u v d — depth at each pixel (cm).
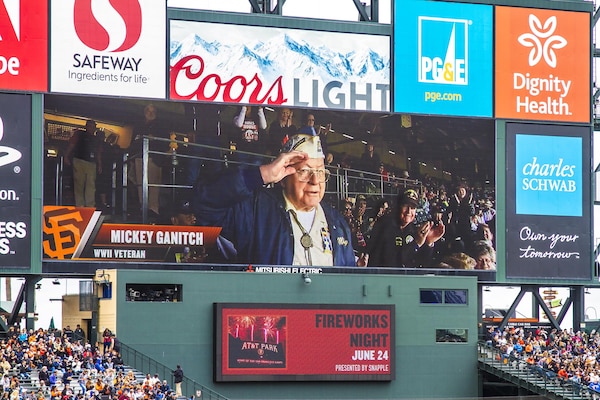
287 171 7269
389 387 7294
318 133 7338
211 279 7031
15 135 6925
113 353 6675
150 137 7081
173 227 7069
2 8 6962
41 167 6938
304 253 7256
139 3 7144
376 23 7500
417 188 7469
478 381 7438
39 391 6141
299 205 7269
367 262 7356
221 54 7244
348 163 7369
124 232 7006
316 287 7206
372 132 7431
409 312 7344
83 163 6994
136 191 7038
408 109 7500
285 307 7119
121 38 7100
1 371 6262
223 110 7206
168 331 6931
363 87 7438
